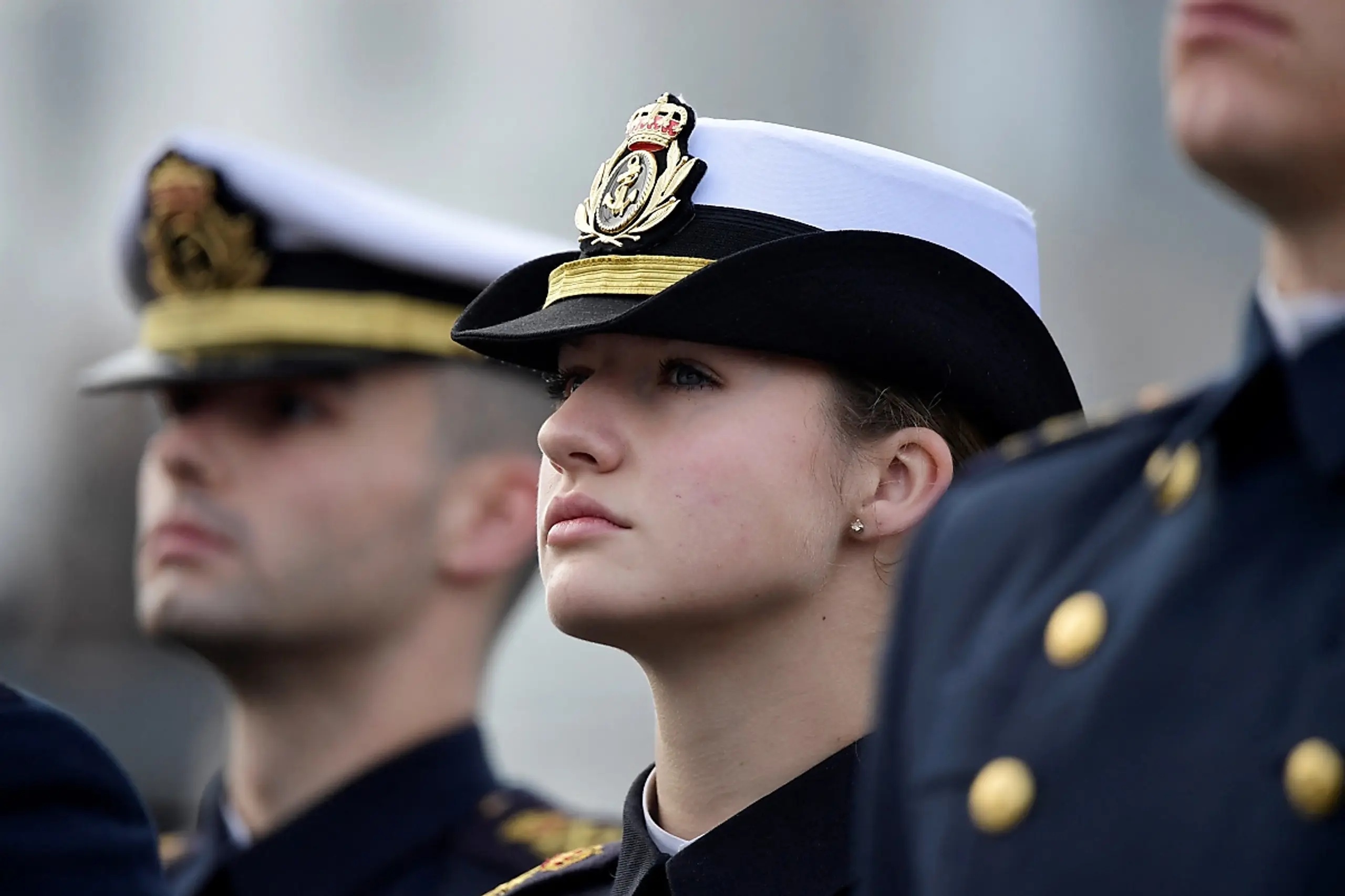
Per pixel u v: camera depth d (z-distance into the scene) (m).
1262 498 6.14
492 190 36.00
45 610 24.45
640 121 9.94
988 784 6.21
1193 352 31.25
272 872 14.62
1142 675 6.11
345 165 37.72
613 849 10.62
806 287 9.26
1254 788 5.79
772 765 9.38
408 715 15.02
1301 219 6.16
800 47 33.91
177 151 15.81
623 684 27.12
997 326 9.71
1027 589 6.62
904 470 9.52
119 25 39.59
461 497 15.31
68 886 9.88
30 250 38.59
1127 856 5.93
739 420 9.18
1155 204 32.06
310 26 38.22
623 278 9.55
